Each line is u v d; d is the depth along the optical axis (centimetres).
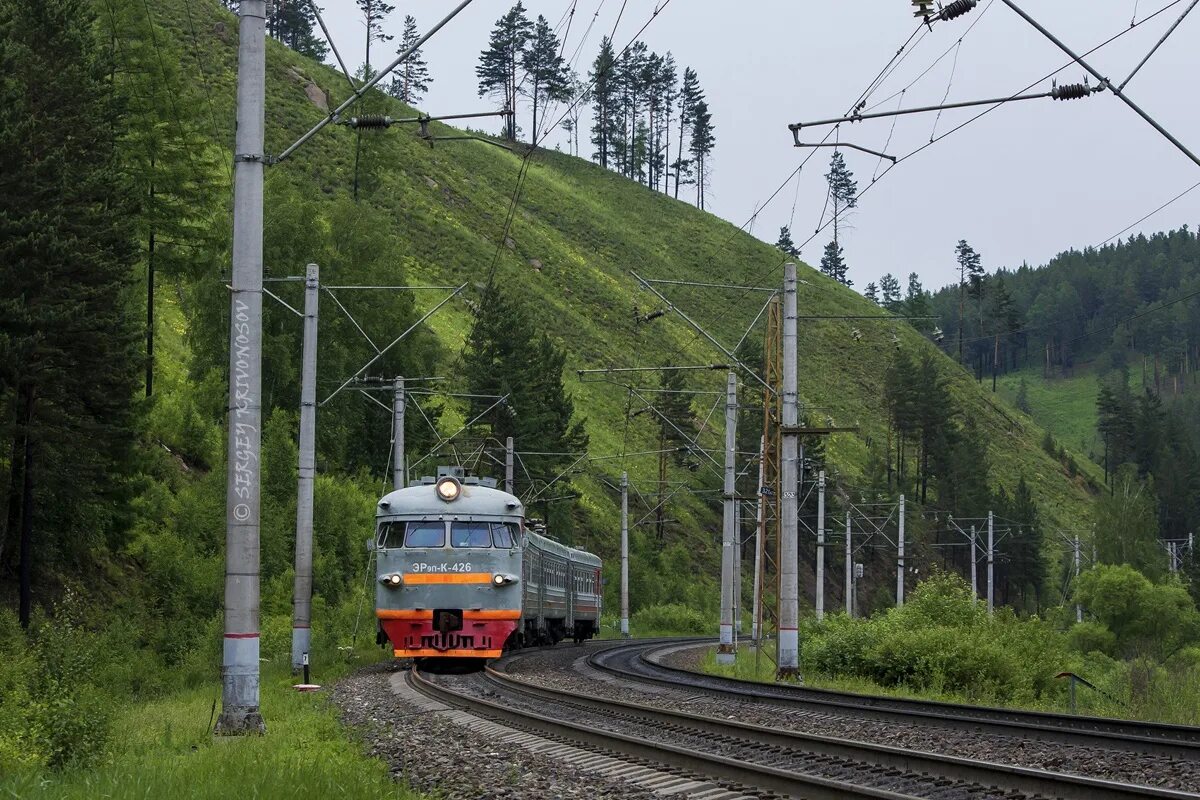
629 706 1973
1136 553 9444
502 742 1585
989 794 1159
